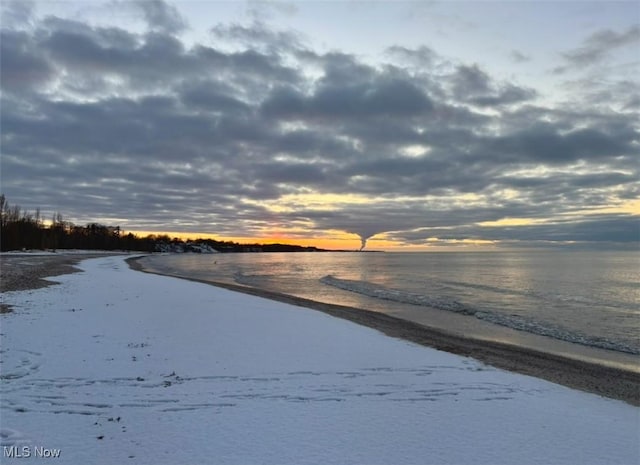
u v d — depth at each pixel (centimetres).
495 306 2052
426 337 1281
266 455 481
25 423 541
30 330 1045
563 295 2509
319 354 928
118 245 13375
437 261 8719
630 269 5291
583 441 542
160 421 559
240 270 5150
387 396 681
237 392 675
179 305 1570
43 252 7619
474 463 479
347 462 472
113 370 761
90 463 452
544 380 805
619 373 961
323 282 3334
